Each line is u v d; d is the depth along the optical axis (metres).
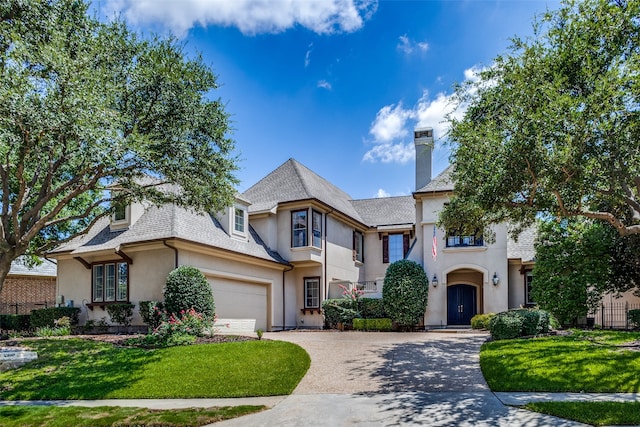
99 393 10.44
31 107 10.01
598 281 17.98
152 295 17.75
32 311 20.06
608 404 8.16
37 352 13.83
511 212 12.88
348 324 22.50
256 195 26.05
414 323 21.08
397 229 28.95
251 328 21.23
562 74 11.09
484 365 11.61
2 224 12.70
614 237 17.78
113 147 11.00
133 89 13.02
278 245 24.39
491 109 11.87
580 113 9.80
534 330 15.28
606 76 10.16
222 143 14.89
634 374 9.95
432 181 23.30
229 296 20.00
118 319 18.00
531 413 8.02
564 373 10.29
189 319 15.45
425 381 10.69
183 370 11.66
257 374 11.31
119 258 19.00
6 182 12.99
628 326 18.86
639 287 18.30
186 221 18.91
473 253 21.97
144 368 11.88
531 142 10.23
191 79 13.99
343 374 11.52
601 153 10.45
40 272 28.55
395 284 21.36
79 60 11.12
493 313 20.73
